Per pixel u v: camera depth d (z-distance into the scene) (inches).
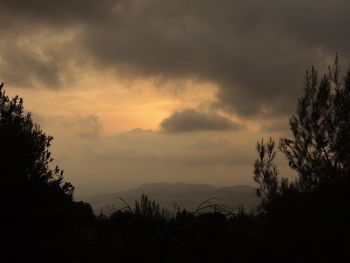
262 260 459.5
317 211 460.4
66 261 464.8
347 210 453.4
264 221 488.1
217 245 448.8
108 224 478.0
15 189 461.1
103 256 450.0
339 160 497.4
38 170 494.3
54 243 469.1
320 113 522.6
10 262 451.2
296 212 473.1
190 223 427.5
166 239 419.8
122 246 446.3
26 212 462.3
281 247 463.5
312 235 455.5
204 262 442.9
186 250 448.8
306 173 504.4
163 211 439.2
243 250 459.2
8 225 455.8
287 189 500.1
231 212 438.3
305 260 453.7
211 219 431.2
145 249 440.1
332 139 507.8
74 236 490.0
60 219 489.4
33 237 461.4
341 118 512.1
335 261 440.1
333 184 469.7
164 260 411.2
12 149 475.5
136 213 436.8
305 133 524.7
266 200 513.0
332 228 450.6
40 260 457.7
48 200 486.0
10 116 499.2
